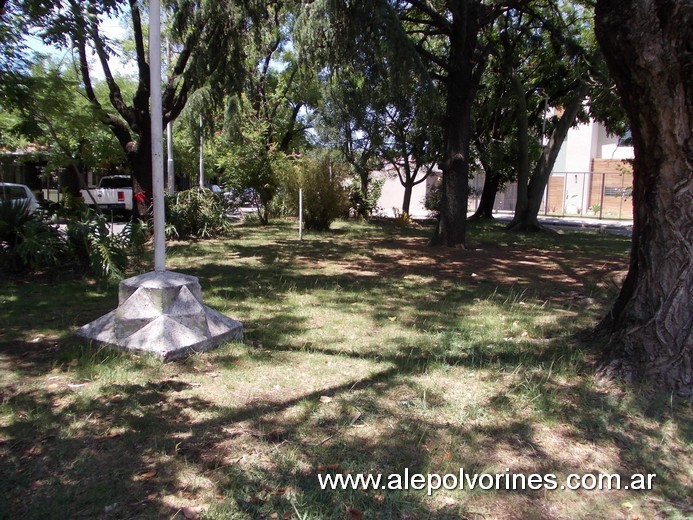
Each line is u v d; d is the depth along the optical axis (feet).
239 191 62.49
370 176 93.61
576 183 124.67
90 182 94.32
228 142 59.11
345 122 66.39
